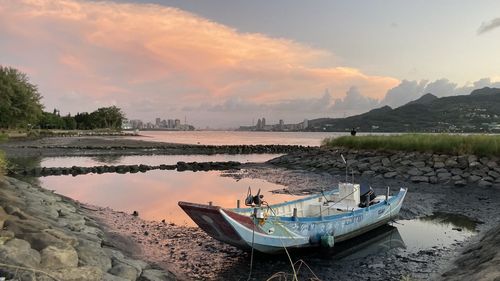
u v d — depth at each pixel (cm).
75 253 841
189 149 6781
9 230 867
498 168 2620
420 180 2720
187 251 1198
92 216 1584
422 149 3219
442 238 1375
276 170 3647
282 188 2594
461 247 1253
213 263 1103
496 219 1659
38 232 893
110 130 17500
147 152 6094
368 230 1446
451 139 3169
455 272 961
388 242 1335
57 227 1117
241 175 3312
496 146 2817
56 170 3309
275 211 1312
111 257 963
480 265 897
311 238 1192
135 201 2102
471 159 2792
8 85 8031
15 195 1411
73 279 734
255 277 1005
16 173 3120
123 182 2858
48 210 1337
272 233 1109
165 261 1099
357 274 1033
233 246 1174
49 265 763
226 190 2511
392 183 2700
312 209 1453
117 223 1525
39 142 7262
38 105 8962
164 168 3803
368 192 1539
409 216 1709
